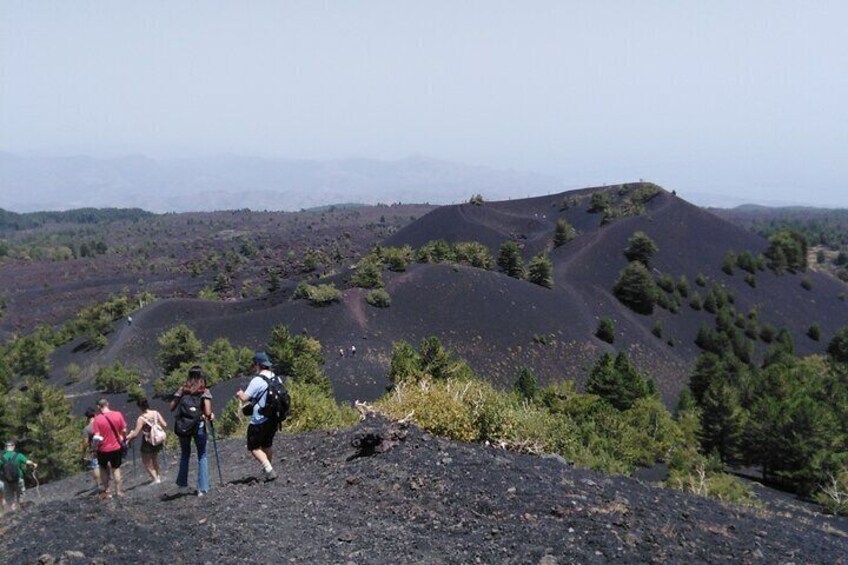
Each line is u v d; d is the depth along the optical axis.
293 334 64.50
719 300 96.31
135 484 11.78
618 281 94.44
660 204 138.00
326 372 54.91
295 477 9.69
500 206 168.62
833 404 48.25
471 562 6.20
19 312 133.25
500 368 64.31
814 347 93.69
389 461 9.47
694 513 8.28
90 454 10.56
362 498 8.24
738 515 8.85
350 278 85.12
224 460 13.05
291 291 89.25
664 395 70.06
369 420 12.20
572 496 8.04
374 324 67.06
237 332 66.62
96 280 160.00
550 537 6.69
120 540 6.62
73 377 63.41
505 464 9.51
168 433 23.22
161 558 6.25
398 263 82.38
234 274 146.62
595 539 6.64
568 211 154.75
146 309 80.94
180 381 53.09
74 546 6.35
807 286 113.12
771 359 72.75
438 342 44.34
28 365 67.69
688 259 113.44
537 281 88.94
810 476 36.69
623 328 82.56
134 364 64.69
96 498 8.98
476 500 7.82
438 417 13.34
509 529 6.95
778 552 7.05
